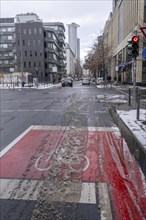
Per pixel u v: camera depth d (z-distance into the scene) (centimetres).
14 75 6144
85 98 2303
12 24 10769
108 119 1171
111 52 6581
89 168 549
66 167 556
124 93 2891
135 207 391
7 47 10819
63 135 848
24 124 1056
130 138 801
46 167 556
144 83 4350
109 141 767
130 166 561
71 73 15938
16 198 422
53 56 9056
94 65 7125
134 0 4362
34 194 434
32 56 8688
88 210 383
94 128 961
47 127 986
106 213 375
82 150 676
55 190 448
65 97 2442
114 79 6694
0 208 393
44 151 669
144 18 3856
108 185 467
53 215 371
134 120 1061
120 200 412
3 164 577
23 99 2278
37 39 8625
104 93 2931
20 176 509
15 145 731
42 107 1648
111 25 8569
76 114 1333
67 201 410
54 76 9300
